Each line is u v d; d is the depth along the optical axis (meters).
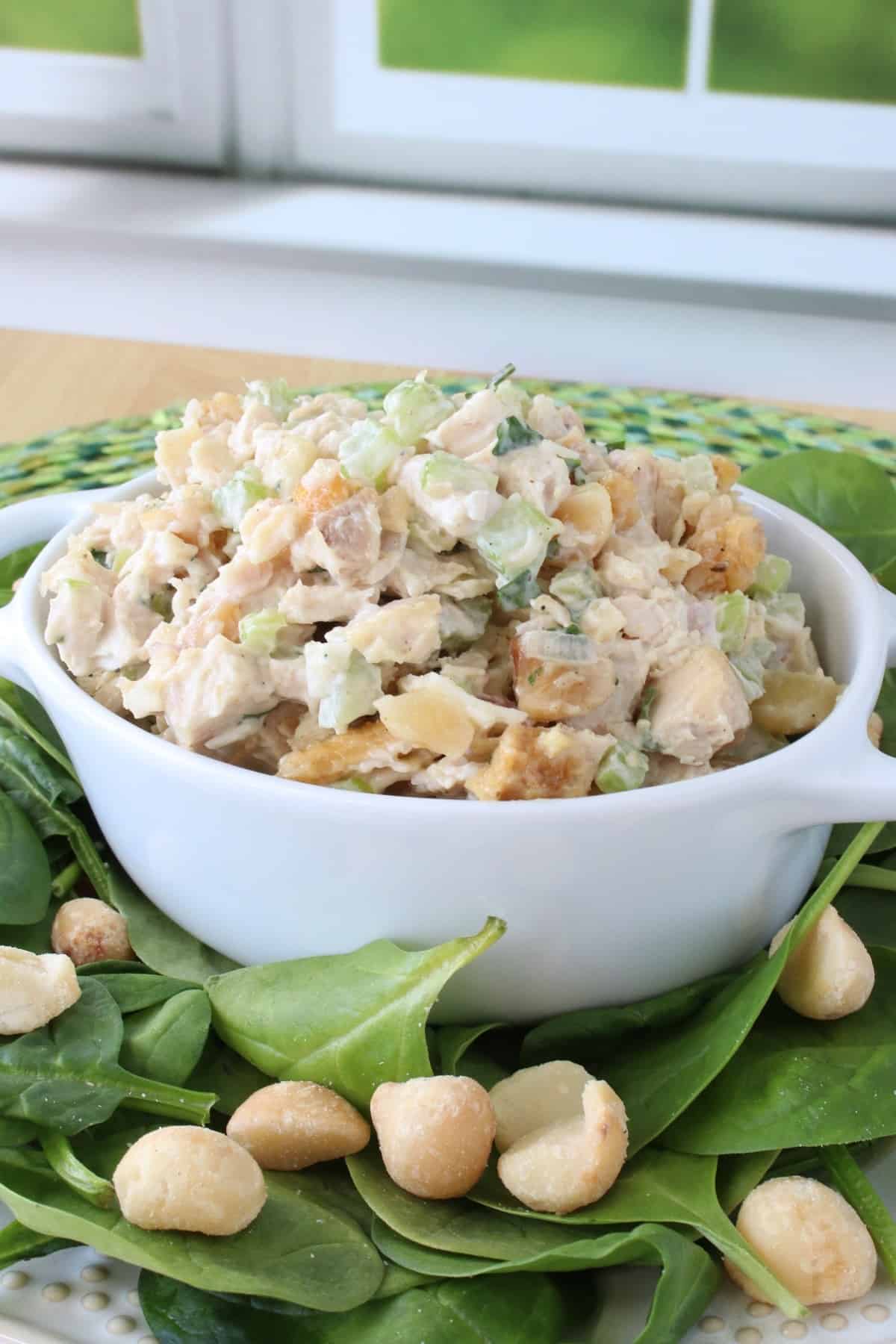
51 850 0.50
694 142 1.16
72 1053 0.44
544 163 1.19
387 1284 0.41
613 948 0.45
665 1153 0.43
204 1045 0.45
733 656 0.48
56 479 0.63
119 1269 0.42
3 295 1.18
